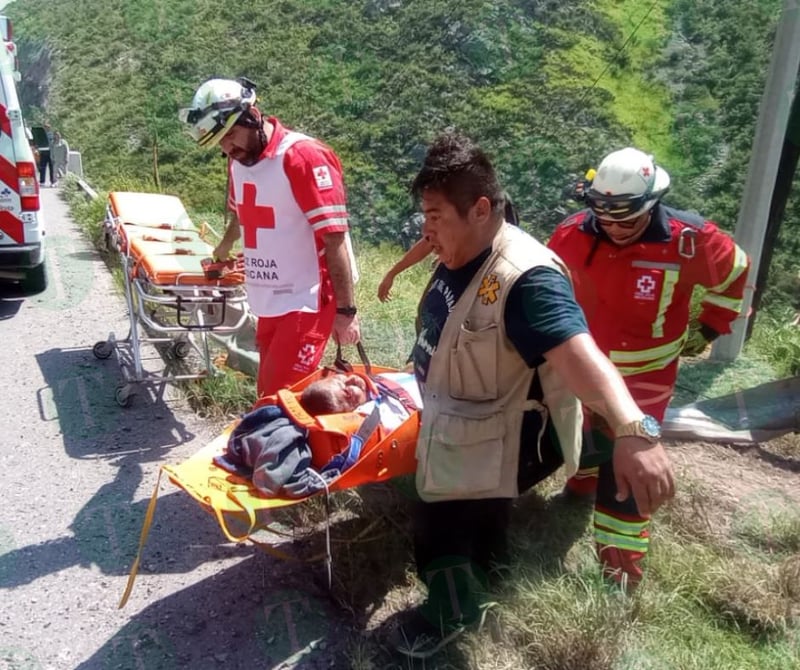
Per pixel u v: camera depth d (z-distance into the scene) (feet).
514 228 7.29
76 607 9.12
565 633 7.82
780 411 13.82
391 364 15.48
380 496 10.56
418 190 6.75
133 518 11.07
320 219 10.03
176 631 8.71
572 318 6.68
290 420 8.75
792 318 15.79
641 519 8.93
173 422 14.33
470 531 8.39
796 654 8.43
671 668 7.88
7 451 13.01
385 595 9.29
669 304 9.24
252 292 10.88
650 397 9.65
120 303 20.95
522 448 7.93
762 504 11.46
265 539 10.48
